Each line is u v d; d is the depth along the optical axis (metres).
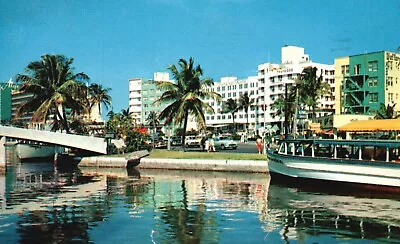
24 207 23.14
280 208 22.58
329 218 20.05
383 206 22.95
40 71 54.88
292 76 124.81
